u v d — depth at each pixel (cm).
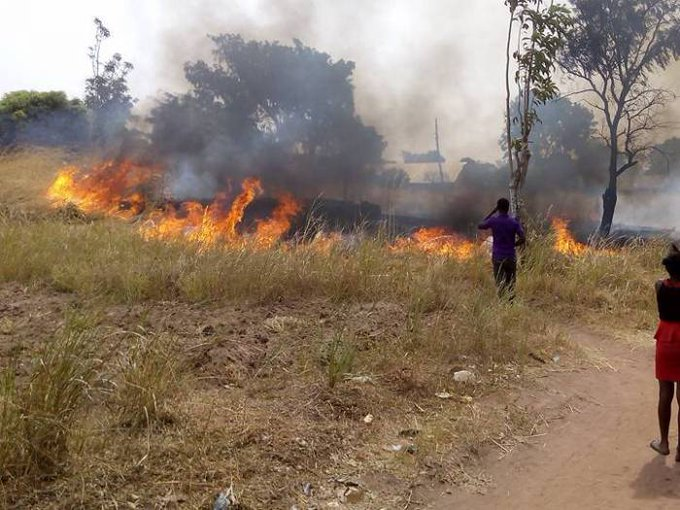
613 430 499
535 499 394
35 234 918
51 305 649
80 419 390
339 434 439
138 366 443
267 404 466
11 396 357
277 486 368
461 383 552
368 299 759
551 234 1109
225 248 870
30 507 313
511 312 721
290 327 635
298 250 844
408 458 423
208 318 639
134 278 718
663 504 389
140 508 327
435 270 875
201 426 411
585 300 890
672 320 456
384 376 543
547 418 511
